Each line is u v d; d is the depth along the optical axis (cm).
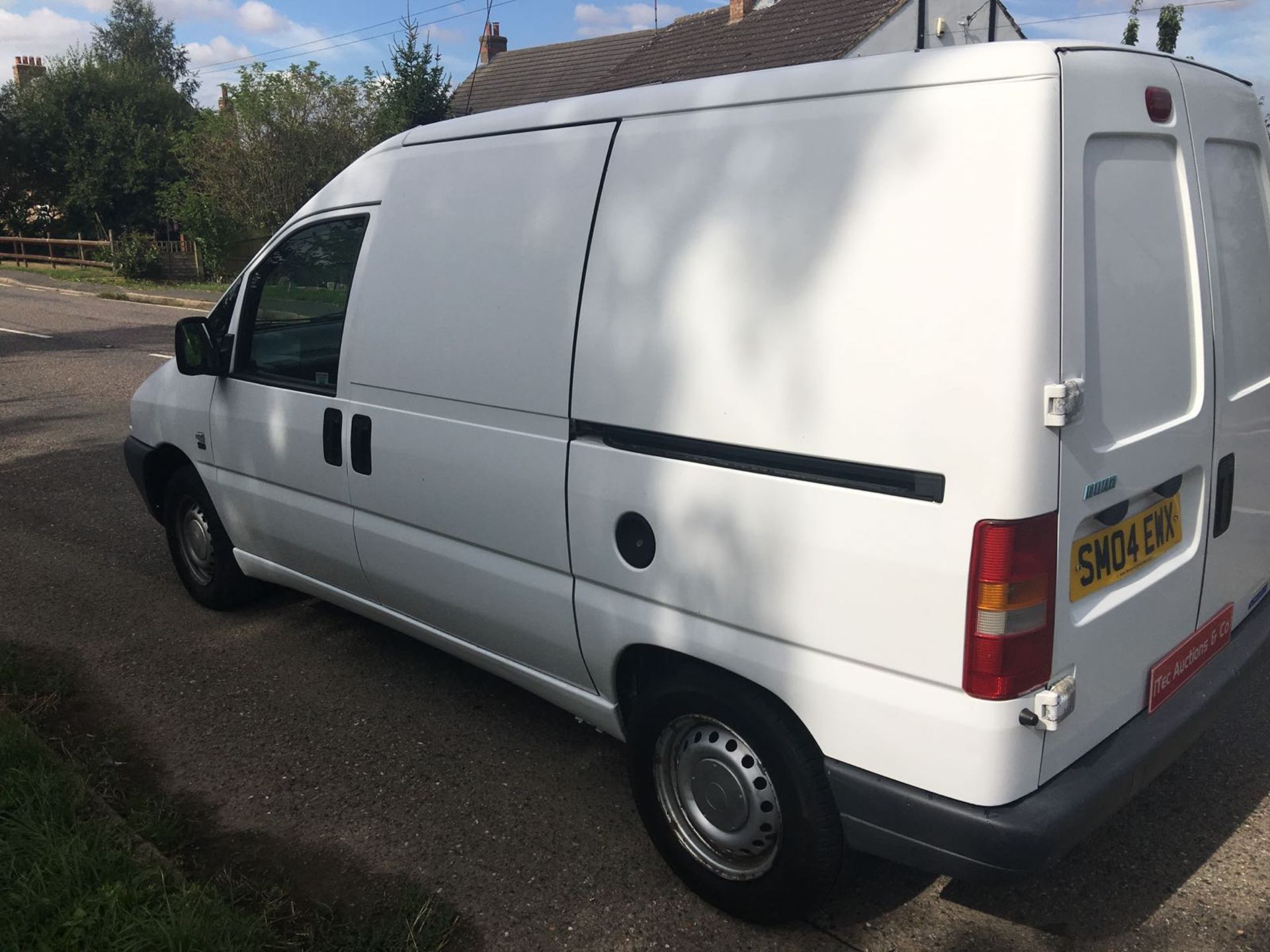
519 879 300
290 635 473
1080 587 231
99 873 274
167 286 2489
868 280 225
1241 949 267
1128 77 231
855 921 281
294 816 332
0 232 3734
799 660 246
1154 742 250
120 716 396
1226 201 278
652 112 275
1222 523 284
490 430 316
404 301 346
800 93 241
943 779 228
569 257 290
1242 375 287
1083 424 220
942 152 216
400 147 362
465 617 347
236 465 441
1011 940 272
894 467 223
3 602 511
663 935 277
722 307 251
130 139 3606
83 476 748
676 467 263
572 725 392
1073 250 210
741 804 271
